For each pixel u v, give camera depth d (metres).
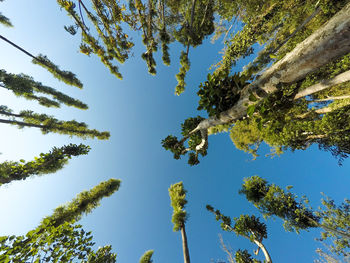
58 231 4.67
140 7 7.05
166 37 8.31
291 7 6.55
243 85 2.18
